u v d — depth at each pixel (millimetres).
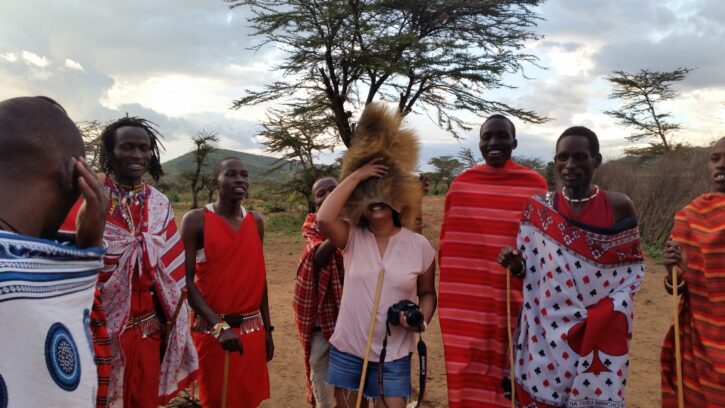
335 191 3293
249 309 4066
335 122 26797
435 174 47562
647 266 11672
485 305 3947
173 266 3553
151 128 3676
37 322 1140
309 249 4043
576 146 3406
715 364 3232
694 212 3455
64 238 1511
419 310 3215
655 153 36844
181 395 5133
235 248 4000
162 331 3594
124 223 3330
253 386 4086
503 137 3996
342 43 25031
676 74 41469
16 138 1273
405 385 3311
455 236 4055
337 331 3418
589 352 3322
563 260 3441
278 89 27344
